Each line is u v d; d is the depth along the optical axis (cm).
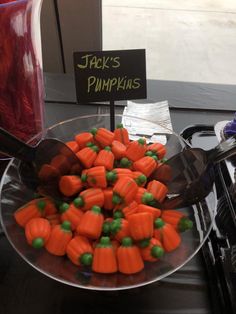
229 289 54
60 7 115
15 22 58
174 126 86
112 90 70
